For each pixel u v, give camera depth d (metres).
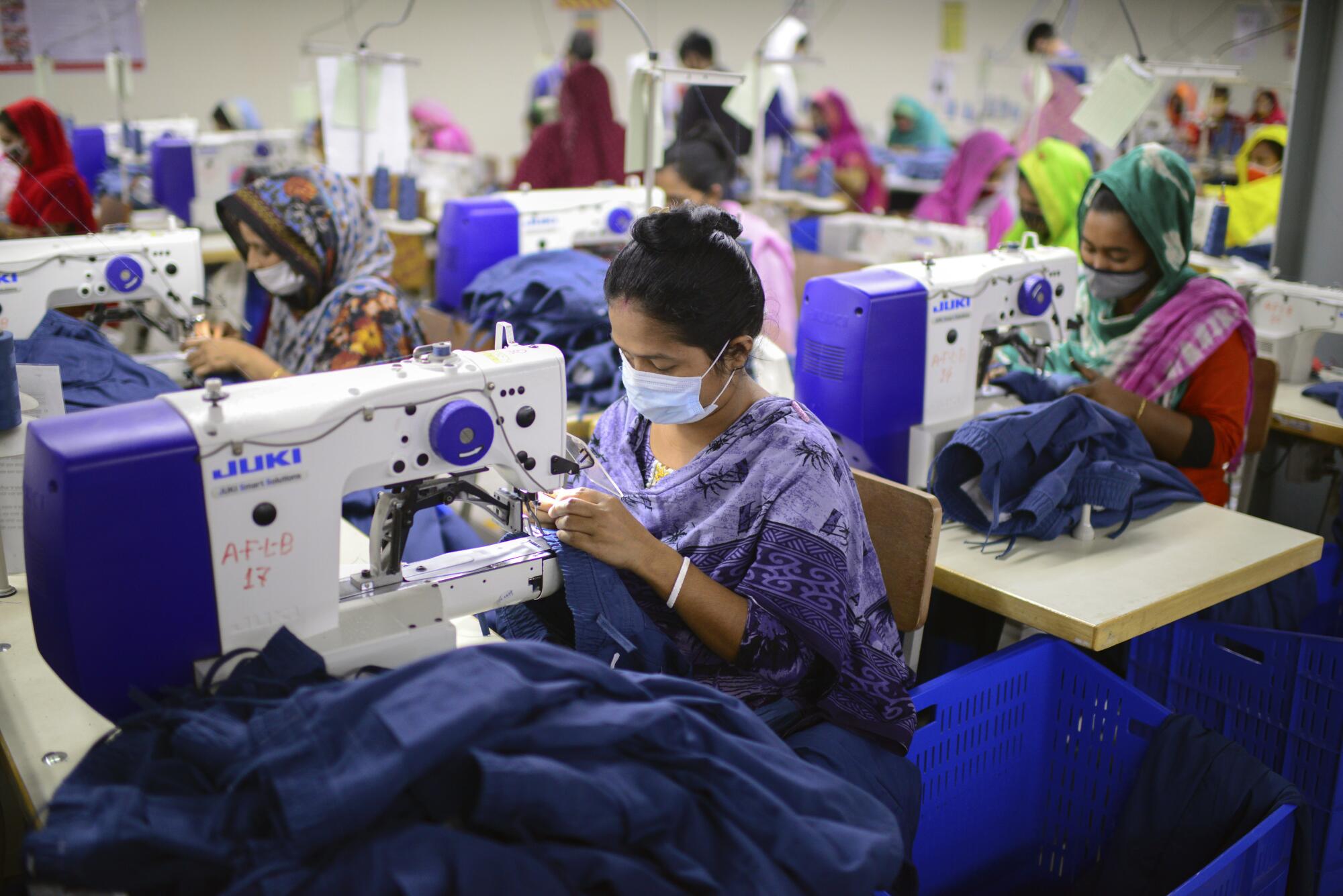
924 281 2.07
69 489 1.02
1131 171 2.34
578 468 1.39
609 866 0.89
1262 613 2.19
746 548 1.39
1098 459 1.96
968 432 1.87
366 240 2.61
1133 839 1.66
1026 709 1.78
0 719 1.28
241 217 2.42
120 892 0.89
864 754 1.40
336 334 2.46
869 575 1.47
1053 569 1.80
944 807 1.71
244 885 0.84
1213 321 2.34
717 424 1.47
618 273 1.34
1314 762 1.82
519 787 0.88
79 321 2.21
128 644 1.09
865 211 6.37
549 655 1.01
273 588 1.16
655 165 2.73
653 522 1.47
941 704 1.64
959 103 7.26
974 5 7.47
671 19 8.42
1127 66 2.72
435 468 1.26
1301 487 2.85
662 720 0.97
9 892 1.43
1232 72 3.25
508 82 8.19
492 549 1.39
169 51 6.81
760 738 1.06
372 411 1.19
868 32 8.28
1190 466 2.31
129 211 4.39
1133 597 1.70
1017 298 2.22
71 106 6.31
